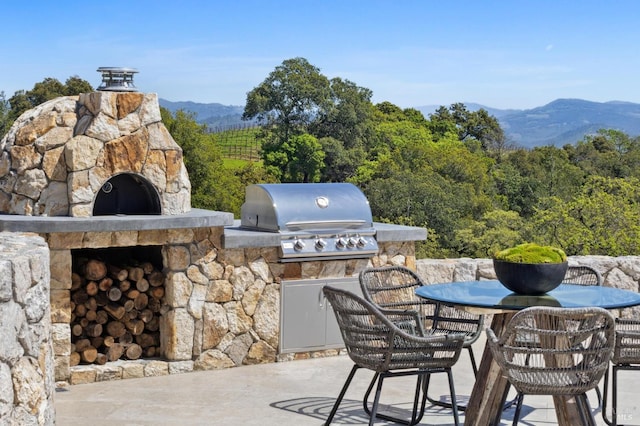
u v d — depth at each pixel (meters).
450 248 45.94
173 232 5.91
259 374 5.99
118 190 6.07
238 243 6.07
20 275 3.46
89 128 5.76
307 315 6.42
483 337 7.11
